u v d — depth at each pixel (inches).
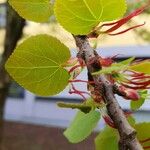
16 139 97.0
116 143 8.1
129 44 85.1
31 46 7.0
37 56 7.1
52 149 91.7
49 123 109.1
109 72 6.4
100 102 6.9
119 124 6.6
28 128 105.7
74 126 7.5
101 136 8.1
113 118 6.7
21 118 115.3
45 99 113.0
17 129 104.4
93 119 7.4
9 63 7.0
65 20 6.5
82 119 7.5
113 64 6.8
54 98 112.0
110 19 6.5
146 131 7.9
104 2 6.3
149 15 53.4
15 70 7.1
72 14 6.4
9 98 116.1
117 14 6.5
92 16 6.5
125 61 6.7
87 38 7.1
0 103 68.9
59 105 6.4
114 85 6.9
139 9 7.0
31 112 114.9
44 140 97.2
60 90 7.5
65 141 95.9
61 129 105.0
